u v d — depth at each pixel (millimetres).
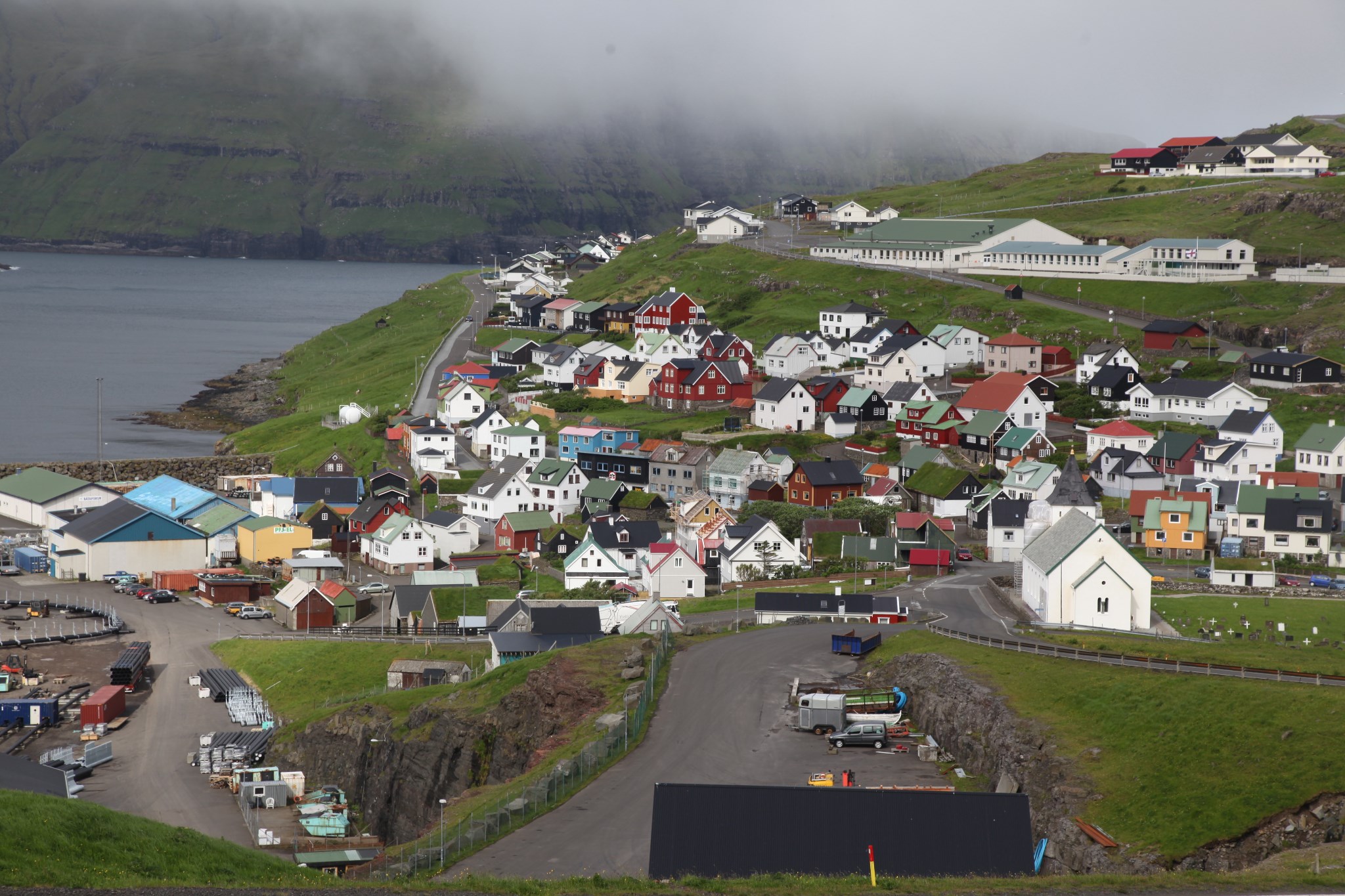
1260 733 78000
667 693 101062
